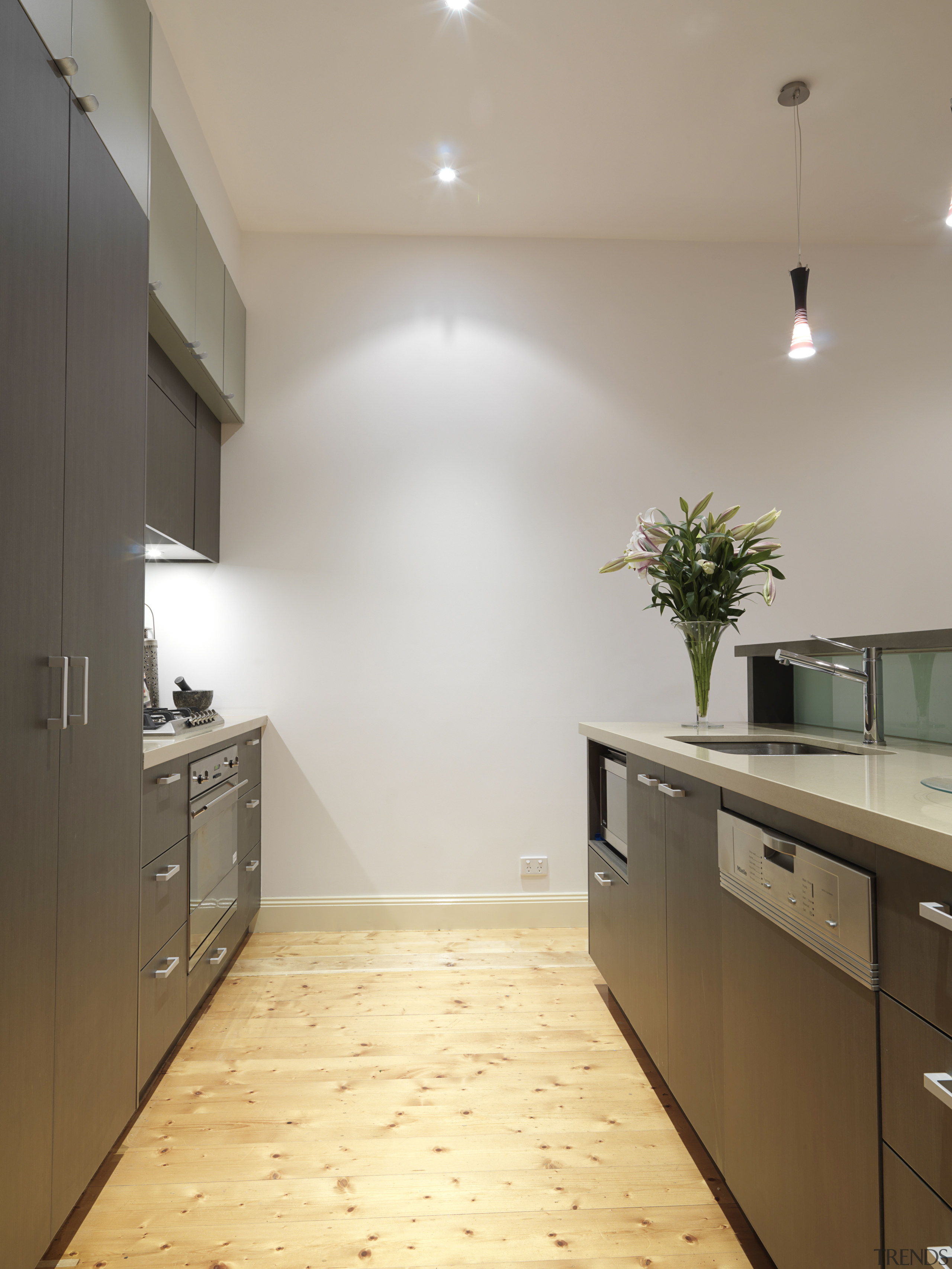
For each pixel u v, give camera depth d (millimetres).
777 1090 1152
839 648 1877
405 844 3174
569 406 3318
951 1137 755
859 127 2674
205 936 2246
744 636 3342
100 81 1432
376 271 3281
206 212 2717
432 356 3281
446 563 3240
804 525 3377
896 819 819
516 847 3197
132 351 1610
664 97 2531
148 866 1740
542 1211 1457
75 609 1321
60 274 1250
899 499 3406
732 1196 1457
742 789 1235
